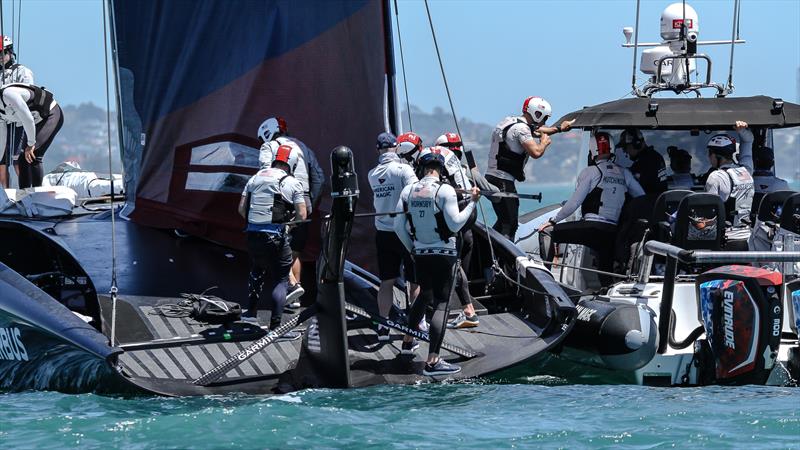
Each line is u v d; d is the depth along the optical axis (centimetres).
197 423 2869
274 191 3481
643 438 2734
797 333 3447
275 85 4116
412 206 3331
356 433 2798
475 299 3991
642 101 4147
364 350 3556
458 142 3928
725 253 3256
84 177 5734
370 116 4119
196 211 4250
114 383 3134
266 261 3506
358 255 4100
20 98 4866
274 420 2891
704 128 4166
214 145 4212
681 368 3447
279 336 3256
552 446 2684
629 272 3953
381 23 4122
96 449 2689
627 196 4147
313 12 4106
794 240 3591
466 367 3412
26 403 3183
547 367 3797
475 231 4175
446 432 2816
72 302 4144
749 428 2814
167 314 3619
